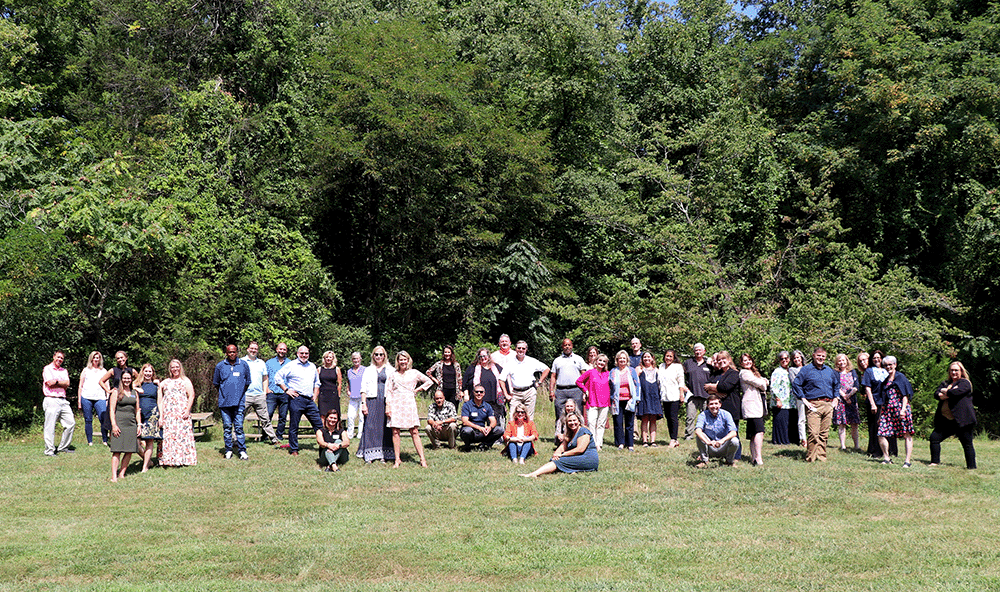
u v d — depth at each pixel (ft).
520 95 105.81
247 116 88.53
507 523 27.99
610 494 32.99
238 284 68.74
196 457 41.29
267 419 47.19
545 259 94.17
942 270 87.97
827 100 98.17
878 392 42.65
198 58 94.99
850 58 90.17
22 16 91.35
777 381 48.37
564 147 107.45
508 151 91.61
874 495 33.17
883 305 68.49
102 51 94.48
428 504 30.99
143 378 38.55
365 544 25.20
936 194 89.45
